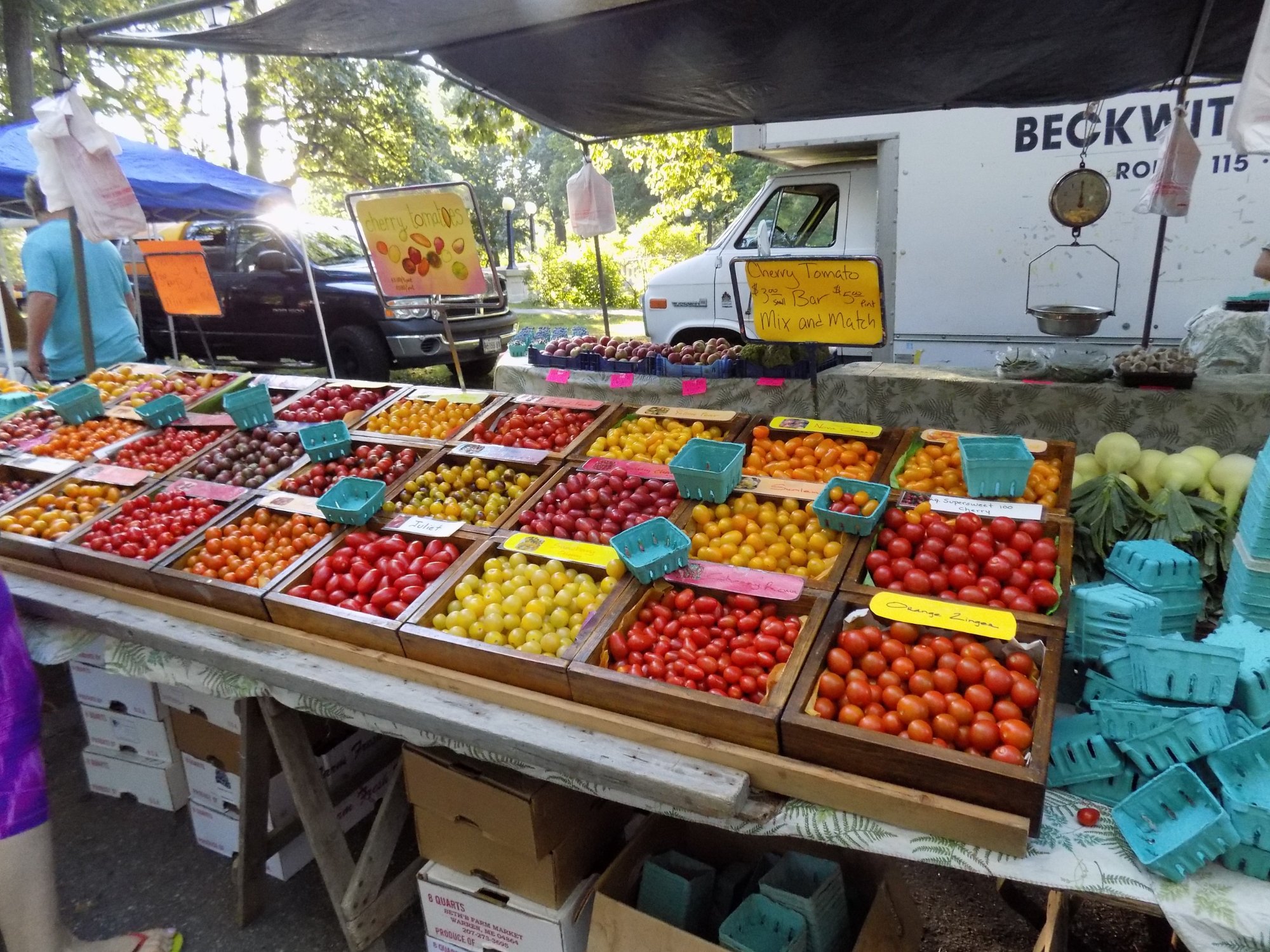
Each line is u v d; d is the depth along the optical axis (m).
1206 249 4.66
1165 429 3.10
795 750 1.59
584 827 2.10
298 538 2.56
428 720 1.86
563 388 4.46
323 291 8.16
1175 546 2.02
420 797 2.14
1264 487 1.68
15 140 6.54
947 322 5.45
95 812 3.02
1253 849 1.29
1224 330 3.93
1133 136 4.66
